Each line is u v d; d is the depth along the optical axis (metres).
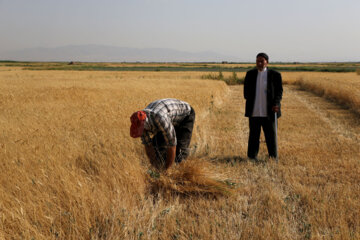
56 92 13.37
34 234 2.54
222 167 4.54
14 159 3.85
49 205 2.88
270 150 5.13
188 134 4.20
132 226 2.80
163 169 3.91
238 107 12.71
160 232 2.78
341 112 10.92
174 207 3.29
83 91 14.11
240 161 5.00
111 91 14.55
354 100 11.88
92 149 4.55
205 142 5.59
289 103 13.88
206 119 8.70
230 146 5.94
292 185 3.91
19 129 5.63
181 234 2.75
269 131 5.05
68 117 7.34
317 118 9.54
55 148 4.41
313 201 3.32
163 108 3.69
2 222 2.60
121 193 3.34
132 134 3.34
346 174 4.30
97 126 6.48
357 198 3.46
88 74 43.72
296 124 8.50
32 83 21.23
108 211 2.93
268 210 3.22
